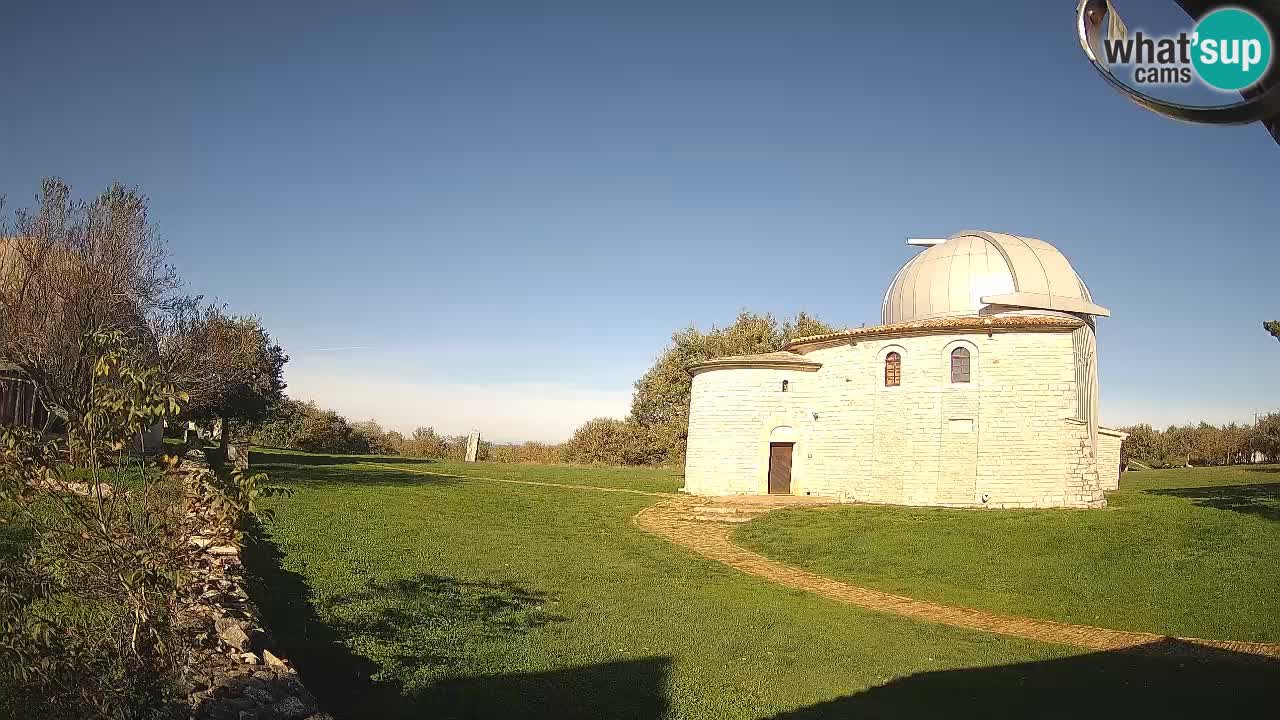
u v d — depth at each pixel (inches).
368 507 983.0
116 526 269.3
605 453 2832.2
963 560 865.5
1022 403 1230.9
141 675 268.5
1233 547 853.8
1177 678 503.2
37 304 847.7
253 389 1625.2
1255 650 582.6
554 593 625.3
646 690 418.6
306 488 1124.5
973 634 619.5
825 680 465.4
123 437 272.2
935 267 1440.7
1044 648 577.9
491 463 2223.2
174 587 277.0
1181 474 2006.6
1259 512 1006.4
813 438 1414.9
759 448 1428.4
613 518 1120.2
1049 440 1218.0
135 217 993.5
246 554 602.5
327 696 361.1
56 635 253.0
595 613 573.3
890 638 585.9
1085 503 1199.6
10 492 252.8
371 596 540.7
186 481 285.1
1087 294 1401.3
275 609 477.1
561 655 460.8
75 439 268.5
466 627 499.8
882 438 1314.0
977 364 1254.3
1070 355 1228.5
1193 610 682.8
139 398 272.1
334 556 655.8
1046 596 739.4
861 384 1358.3
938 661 528.7
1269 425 2608.3
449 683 395.5
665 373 2652.6
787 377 1437.0
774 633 566.6
